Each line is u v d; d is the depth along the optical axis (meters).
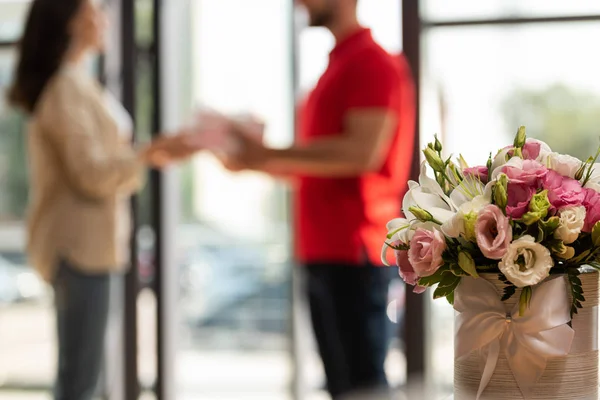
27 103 2.62
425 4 3.38
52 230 2.60
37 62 2.60
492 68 3.34
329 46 3.53
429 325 3.36
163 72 3.62
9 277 3.75
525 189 1.06
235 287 3.70
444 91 3.37
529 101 3.32
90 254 2.59
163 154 2.76
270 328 3.68
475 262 1.08
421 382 3.32
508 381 1.08
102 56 3.60
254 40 3.61
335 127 2.64
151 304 3.61
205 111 2.83
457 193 1.11
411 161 3.30
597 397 1.12
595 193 1.08
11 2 3.68
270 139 3.59
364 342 2.59
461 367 1.12
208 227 3.73
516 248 1.02
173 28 3.68
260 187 3.68
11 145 3.72
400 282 3.34
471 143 3.36
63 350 2.61
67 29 2.61
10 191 3.73
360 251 2.58
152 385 3.61
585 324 1.10
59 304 2.61
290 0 3.56
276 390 3.67
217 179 3.71
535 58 3.31
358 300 2.59
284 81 3.58
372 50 2.61
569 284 1.08
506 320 1.08
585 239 1.08
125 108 3.61
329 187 2.59
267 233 3.67
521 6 3.31
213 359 3.74
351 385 2.60
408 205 1.15
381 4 3.36
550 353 1.06
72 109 2.57
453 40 3.37
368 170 2.57
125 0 3.60
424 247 1.06
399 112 2.64
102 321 2.64
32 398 3.75
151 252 3.61
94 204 2.61
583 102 3.29
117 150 2.71
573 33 3.28
